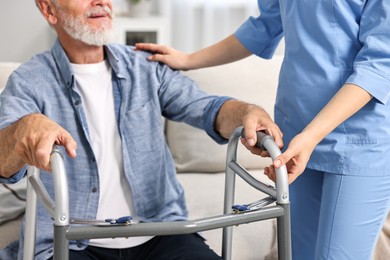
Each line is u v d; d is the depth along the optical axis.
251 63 2.53
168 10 4.56
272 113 2.45
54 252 1.21
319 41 1.54
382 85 1.43
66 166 1.68
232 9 4.67
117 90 1.78
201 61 1.96
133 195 1.72
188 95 1.85
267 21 1.88
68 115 1.71
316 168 1.59
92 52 1.75
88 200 1.68
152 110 1.81
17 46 4.39
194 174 2.47
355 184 1.55
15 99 1.63
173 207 1.82
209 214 2.13
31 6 4.34
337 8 1.50
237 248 1.94
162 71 1.89
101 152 1.73
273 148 1.36
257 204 1.33
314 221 1.71
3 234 1.96
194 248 1.67
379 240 2.01
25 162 1.42
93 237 1.21
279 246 1.33
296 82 1.59
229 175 1.60
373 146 1.53
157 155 1.79
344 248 1.57
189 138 2.45
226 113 1.71
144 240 1.71
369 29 1.47
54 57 1.74
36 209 1.48
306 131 1.39
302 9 1.55
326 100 1.55
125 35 4.29
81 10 1.69
